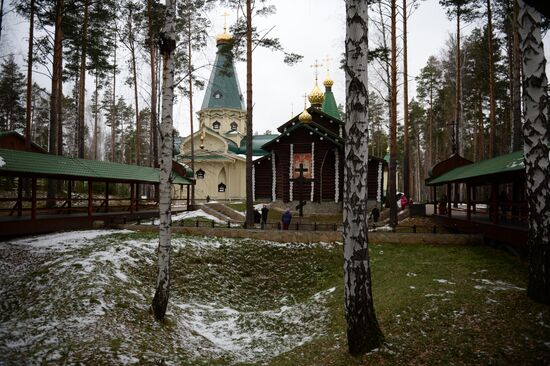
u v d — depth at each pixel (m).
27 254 13.17
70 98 53.75
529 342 6.70
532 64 8.26
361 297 6.91
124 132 63.91
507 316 7.80
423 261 14.19
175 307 10.94
